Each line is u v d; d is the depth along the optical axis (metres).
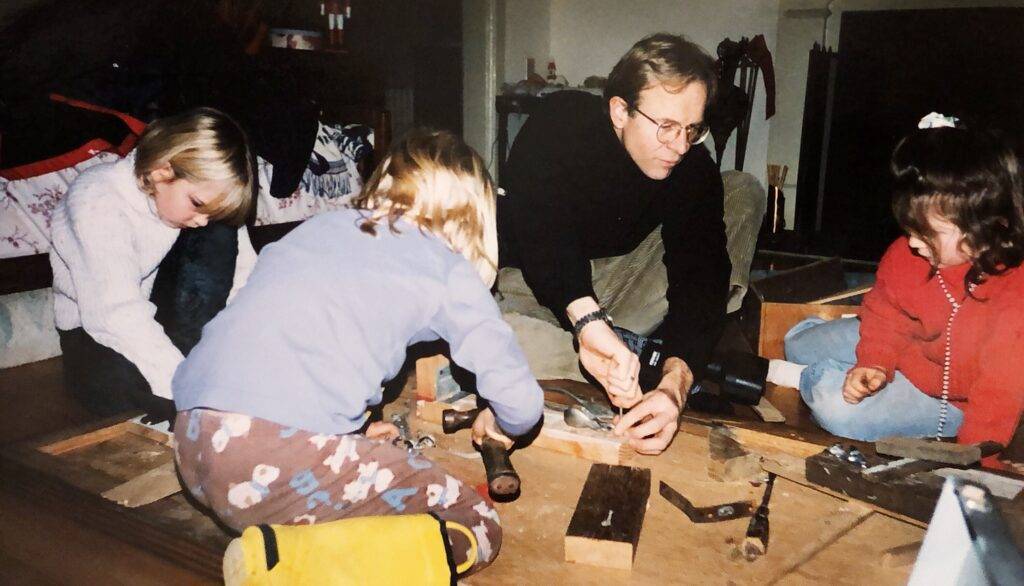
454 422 1.65
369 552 1.07
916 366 1.78
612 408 1.84
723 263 1.91
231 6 3.38
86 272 1.69
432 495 1.25
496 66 4.83
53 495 1.55
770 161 4.77
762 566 1.26
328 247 1.24
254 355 1.16
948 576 0.81
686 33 4.90
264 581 1.02
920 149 1.51
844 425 1.85
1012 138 4.17
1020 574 0.70
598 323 1.66
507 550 1.32
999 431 1.57
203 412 1.16
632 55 1.65
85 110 2.50
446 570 1.10
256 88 3.05
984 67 4.17
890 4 4.31
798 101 4.60
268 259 1.26
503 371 1.25
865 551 1.30
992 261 1.50
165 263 1.96
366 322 1.18
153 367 1.71
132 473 1.65
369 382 1.21
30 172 2.42
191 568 1.32
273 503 1.17
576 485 1.53
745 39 4.46
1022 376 1.53
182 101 2.86
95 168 1.79
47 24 2.54
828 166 4.67
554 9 5.29
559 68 5.34
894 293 1.78
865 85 4.47
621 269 2.28
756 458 1.56
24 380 2.42
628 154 1.81
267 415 1.14
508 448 1.48
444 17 4.84
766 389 2.28
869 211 4.61
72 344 1.98
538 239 1.82
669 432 1.59
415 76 4.91
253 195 1.90
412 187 1.30
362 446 1.22
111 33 2.69
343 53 4.13
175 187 1.62
